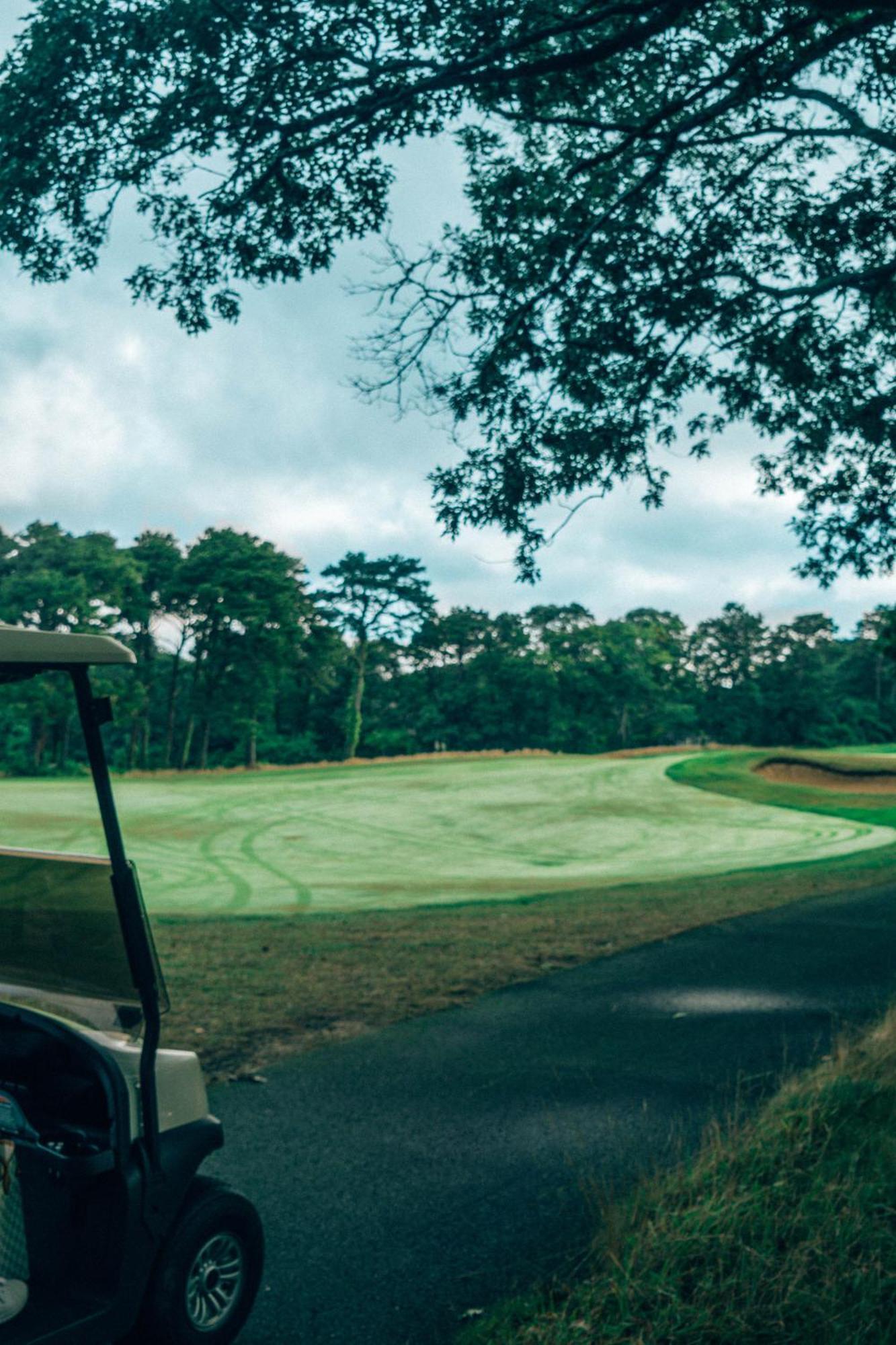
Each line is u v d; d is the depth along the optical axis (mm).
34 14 9391
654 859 33062
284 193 10023
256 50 9469
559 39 10820
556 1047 8250
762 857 33094
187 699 99688
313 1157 5898
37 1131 3471
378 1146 6070
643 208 11805
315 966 11672
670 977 10984
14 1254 3346
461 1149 6023
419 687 118062
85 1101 3604
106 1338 3406
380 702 116625
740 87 9930
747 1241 4227
